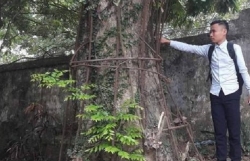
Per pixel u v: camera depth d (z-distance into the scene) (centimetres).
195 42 528
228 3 537
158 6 409
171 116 414
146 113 370
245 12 519
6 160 624
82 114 355
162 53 552
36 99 641
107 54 366
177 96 538
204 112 522
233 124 412
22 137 625
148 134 353
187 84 536
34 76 366
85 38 385
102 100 362
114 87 357
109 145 338
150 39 404
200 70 531
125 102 354
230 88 409
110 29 368
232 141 417
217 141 419
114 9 370
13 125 660
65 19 704
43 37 796
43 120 610
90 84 367
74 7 596
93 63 369
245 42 514
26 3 654
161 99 385
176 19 554
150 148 351
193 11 534
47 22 743
